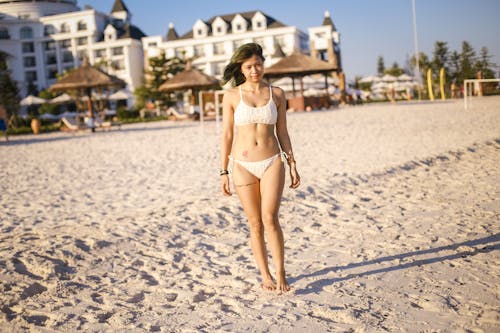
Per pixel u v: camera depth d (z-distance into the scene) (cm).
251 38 7269
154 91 5509
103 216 624
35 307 346
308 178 788
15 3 8025
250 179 339
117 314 327
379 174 782
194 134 1933
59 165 1230
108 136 2211
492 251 397
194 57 5884
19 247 477
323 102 3547
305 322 296
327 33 7331
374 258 404
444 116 1892
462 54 4378
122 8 8462
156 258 448
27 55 7981
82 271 419
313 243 461
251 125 336
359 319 293
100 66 6600
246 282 375
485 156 903
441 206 561
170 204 664
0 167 1265
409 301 317
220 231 528
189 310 328
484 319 281
